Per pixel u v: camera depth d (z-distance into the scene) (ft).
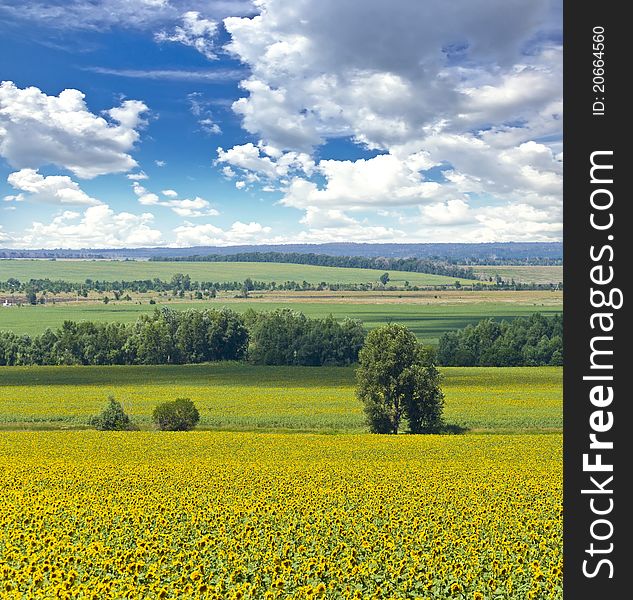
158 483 111.45
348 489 105.70
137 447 161.48
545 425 211.20
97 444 166.50
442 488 106.83
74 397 279.28
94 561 61.11
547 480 114.11
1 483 109.91
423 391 205.36
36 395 286.05
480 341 422.41
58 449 157.48
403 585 55.21
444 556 64.08
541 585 55.47
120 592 51.47
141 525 76.64
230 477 117.91
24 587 53.11
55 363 410.93
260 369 376.48
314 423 218.59
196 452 154.71
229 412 237.25
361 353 212.43
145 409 245.04
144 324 426.92
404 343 209.46
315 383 321.52
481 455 150.82
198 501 93.81
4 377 350.84
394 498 98.48
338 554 65.87
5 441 171.94
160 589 51.78
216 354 419.54
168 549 64.85
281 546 68.44
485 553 65.46
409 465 135.23
